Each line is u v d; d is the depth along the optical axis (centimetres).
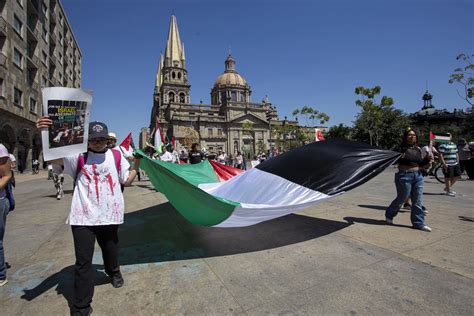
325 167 469
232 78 7869
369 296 261
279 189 446
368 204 666
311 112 4531
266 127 7500
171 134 6981
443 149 774
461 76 2217
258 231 482
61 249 434
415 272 304
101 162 270
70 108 253
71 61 5031
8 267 367
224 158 2477
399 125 4316
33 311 259
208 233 485
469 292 261
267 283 295
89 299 245
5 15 2481
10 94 2541
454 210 575
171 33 7531
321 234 450
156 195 955
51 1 3894
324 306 248
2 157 311
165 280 312
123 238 475
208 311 248
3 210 317
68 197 1030
